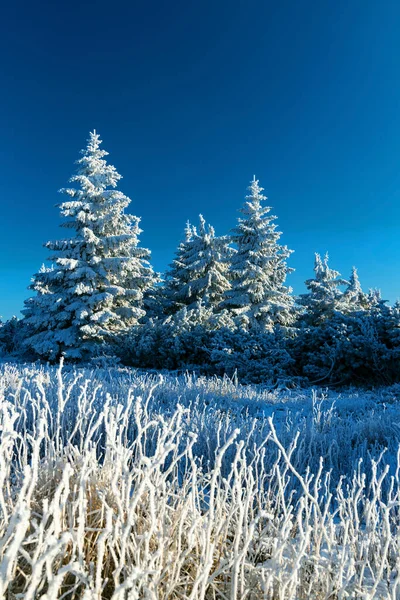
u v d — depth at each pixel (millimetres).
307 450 3400
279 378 9805
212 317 13109
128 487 1157
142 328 13266
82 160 17781
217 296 21891
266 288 19422
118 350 13016
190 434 1300
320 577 1356
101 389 5191
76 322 14352
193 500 1286
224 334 11242
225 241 21953
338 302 21656
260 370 9828
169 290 23766
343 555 1251
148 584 1066
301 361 11016
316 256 25828
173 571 1131
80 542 985
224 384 7461
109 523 917
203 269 22094
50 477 1561
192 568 1272
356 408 6148
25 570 1165
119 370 9992
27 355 15477
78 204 16453
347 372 9680
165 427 1432
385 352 9188
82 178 16859
